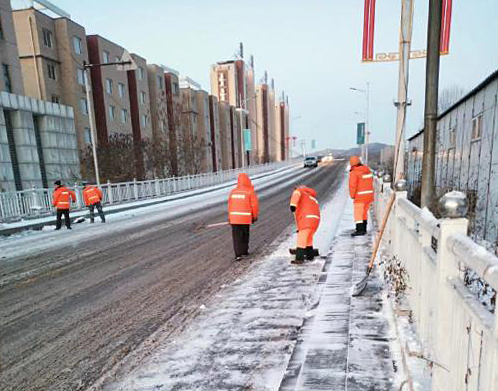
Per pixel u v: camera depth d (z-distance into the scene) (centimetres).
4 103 1709
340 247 603
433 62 343
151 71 3672
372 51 601
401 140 568
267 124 8444
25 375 293
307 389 219
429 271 218
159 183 2191
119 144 2578
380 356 247
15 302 470
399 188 367
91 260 682
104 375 285
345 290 389
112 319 398
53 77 2486
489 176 759
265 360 286
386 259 453
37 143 2016
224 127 5516
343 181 2420
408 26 559
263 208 1363
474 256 129
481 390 129
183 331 355
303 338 286
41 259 715
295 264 565
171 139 3319
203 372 276
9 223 1135
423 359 215
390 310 317
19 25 2325
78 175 2292
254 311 389
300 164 6688
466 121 934
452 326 166
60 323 395
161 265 616
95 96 2841
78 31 2644
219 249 718
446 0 492
